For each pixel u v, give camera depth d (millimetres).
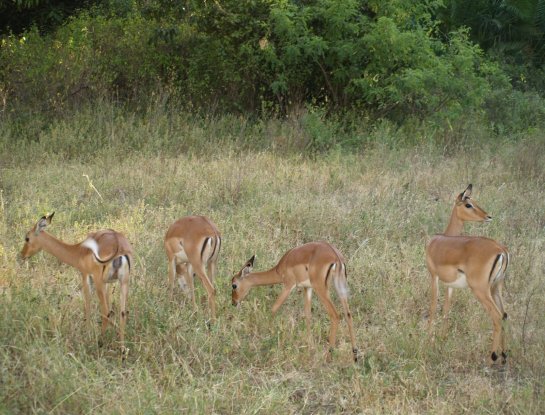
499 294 8055
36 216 11305
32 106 17328
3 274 9172
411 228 11508
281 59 17656
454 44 18828
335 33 17609
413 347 7953
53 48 18484
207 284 8773
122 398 6582
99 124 16328
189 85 18422
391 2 17938
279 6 17453
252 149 16234
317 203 12258
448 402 6867
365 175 14266
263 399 6727
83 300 8656
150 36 18547
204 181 13375
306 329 8312
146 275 9477
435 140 17203
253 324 8523
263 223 11359
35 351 6996
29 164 14664
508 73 23781
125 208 11938
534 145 16266
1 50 18422
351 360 7785
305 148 16406
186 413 6492
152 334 8023
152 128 16453
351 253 10609
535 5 24797
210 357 7582
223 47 18188
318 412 6820
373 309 9047
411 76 17078
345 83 18453
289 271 8391
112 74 18375
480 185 14039
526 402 6703
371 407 6746
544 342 7914
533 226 11719
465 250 7961
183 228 8969
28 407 6410
